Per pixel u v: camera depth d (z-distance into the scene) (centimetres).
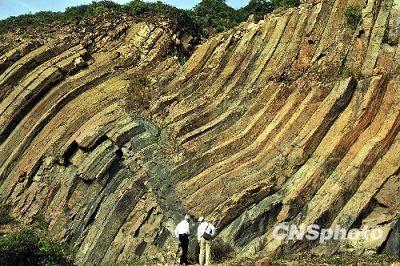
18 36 3275
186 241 1989
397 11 2425
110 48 3156
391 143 2150
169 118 2623
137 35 3169
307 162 2227
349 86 2281
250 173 2278
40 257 2106
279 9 2878
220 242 2116
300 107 2350
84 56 3083
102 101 2862
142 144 2583
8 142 2927
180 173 2388
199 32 3438
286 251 2048
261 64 2638
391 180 2067
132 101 2784
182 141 2491
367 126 2216
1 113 2956
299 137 2273
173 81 2817
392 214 2014
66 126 2841
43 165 2809
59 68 3009
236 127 2477
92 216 2548
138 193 2458
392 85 2255
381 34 2398
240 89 2619
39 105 2961
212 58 2811
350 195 2091
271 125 2388
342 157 2184
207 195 2286
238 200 2186
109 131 2692
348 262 1883
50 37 3216
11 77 3025
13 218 2725
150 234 2334
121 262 2314
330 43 2509
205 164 2391
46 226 2655
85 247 2497
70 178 2714
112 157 2612
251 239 2120
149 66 3009
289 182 2205
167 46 3105
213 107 2600
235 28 2959
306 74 2450
